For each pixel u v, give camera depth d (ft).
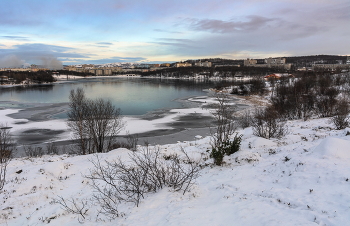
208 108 127.65
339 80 165.78
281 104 98.07
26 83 354.54
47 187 22.71
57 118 103.45
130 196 16.83
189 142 58.44
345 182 16.11
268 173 21.56
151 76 637.71
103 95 195.00
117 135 76.48
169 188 17.97
